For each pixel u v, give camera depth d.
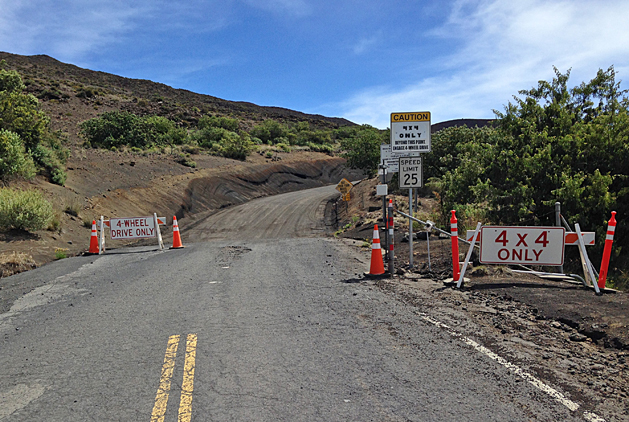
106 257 12.91
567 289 7.03
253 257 11.73
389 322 5.68
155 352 4.84
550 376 4.00
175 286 8.34
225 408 3.52
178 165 38.81
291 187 49.41
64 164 26.20
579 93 13.22
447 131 27.12
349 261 10.72
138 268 10.59
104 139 43.66
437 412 3.37
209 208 32.41
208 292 7.73
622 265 9.89
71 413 3.54
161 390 3.89
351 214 26.88
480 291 7.14
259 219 27.81
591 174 11.03
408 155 9.51
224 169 43.00
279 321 5.85
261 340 5.11
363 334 5.23
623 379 3.92
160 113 77.88
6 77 32.47
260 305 6.71
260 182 44.81
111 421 3.39
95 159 32.16
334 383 3.92
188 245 15.77
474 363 4.30
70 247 15.39
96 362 4.62
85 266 11.15
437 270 8.93
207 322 5.90
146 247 15.58
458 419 3.26
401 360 4.41
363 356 4.54
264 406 3.53
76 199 21.36
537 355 4.50
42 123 24.28
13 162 19.28
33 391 3.98
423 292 7.29
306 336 5.21
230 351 4.78
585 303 6.02
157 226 14.95
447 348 4.72
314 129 109.31
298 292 7.50
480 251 7.91
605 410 3.38
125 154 38.78
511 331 5.24
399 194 28.50
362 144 41.91
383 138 42.75
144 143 46.03
